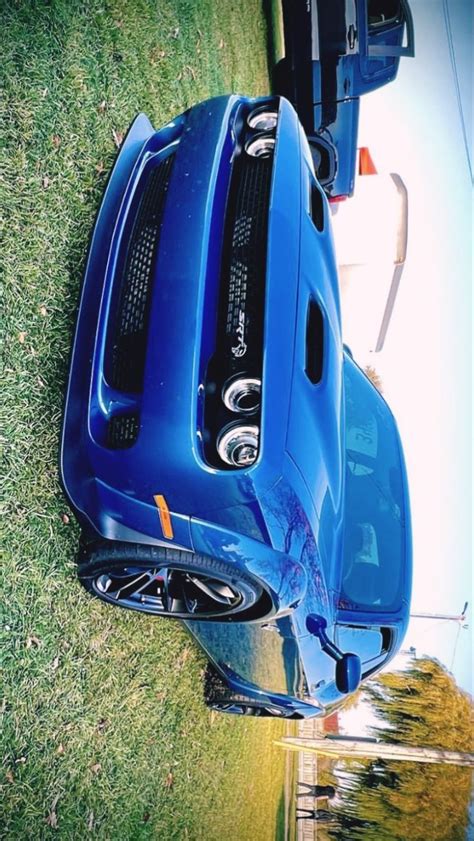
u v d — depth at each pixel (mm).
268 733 6812
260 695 4023
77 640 2750
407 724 15359
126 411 2381
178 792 3723
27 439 2498
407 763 14578
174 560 2369
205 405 2316
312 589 2850
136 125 3115
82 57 3053
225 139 2748
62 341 2734
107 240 2727
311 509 2578
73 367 2514
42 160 2713
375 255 7594
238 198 2684
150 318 2334
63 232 2807
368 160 8227
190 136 2779
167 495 2262
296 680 3693
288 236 2521
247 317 2400
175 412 2207
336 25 5438
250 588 2516
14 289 2500
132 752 3184
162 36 3959
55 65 2846
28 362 2539
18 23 2625
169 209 2535
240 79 5828
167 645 3570
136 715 3227
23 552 2447
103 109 3215
